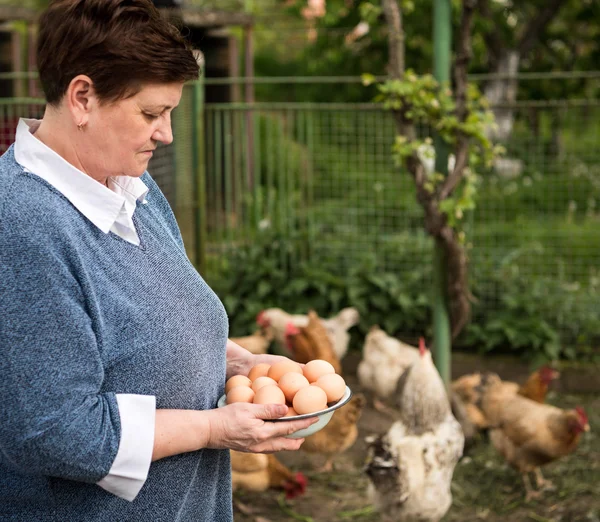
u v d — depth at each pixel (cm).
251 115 802
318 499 438
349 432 450
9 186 133
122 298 142
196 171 628
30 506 142
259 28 1246
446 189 446
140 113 139
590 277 670
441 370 485
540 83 1139
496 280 638
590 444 493
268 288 645
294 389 175
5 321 126
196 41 152
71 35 133
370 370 542
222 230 709
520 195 799
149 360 144
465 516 415
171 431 143
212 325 159
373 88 1156
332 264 658
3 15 858
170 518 152
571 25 1252
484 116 447
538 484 441
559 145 723
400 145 446
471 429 476
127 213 144
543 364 587
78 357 131
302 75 1561
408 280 645
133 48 133
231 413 151
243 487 414
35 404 127
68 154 142
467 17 436
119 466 135
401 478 355
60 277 130
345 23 1105
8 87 895
